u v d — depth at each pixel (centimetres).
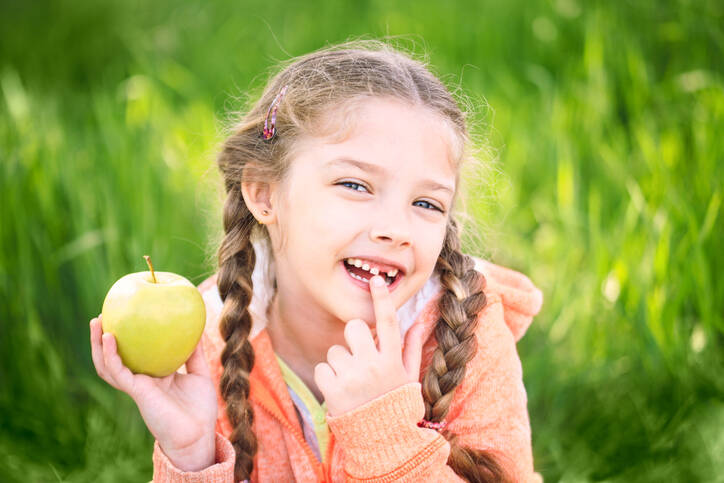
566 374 271
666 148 314
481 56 407
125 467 250
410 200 154
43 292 292
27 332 278
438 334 171
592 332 277
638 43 378
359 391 151
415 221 154
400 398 149
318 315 169
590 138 334
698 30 372
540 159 344
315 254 155
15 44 499
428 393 165
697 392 261
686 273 267
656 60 381
